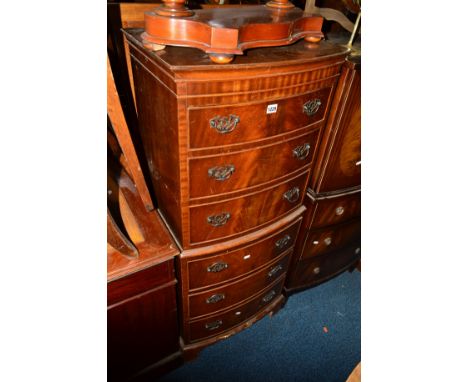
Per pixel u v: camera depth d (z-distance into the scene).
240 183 0.84
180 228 0.88
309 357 1.38
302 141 0.90
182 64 0.60
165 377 1.27
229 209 0.89
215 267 1.00
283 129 0.82
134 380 1.16
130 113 1.04
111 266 0.82
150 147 0.93
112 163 1.15
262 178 0.88
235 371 1.31
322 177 1.13
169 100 0.67
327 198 1.18
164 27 0.62
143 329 1.02
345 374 1.33
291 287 1.54
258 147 0.80
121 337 0.98
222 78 0.64
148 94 0.79
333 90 0.88
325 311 1.60
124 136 0.85
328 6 1.16
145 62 0.74
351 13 1.15
